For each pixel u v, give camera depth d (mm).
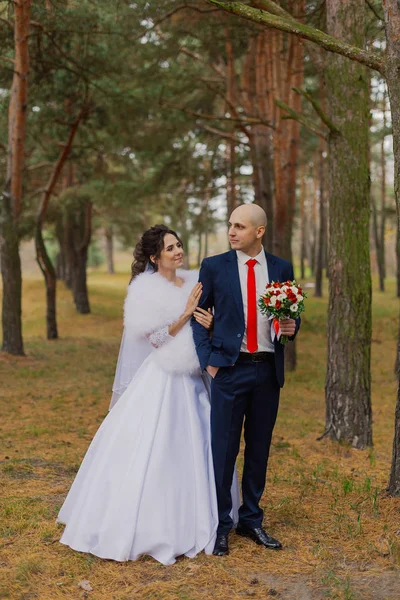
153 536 3697
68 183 23422
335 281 7520
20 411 9094
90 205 26188
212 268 3863
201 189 19859
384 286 38938
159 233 4109
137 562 3695
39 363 14930
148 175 23359
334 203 7434
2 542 4004
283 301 3566
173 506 3762
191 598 3268
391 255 55875
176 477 3816
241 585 3424
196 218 27750
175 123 17188
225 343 3795
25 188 20016
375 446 7801
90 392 10961
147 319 3955
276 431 8500
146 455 3814
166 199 24688
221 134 16578
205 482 3877
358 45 7242
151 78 15039
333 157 7383
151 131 17922
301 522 4430
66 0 11234
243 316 3783
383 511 4605
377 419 10250
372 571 3594
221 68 17453
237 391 3844
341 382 7527
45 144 19188
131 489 3766
